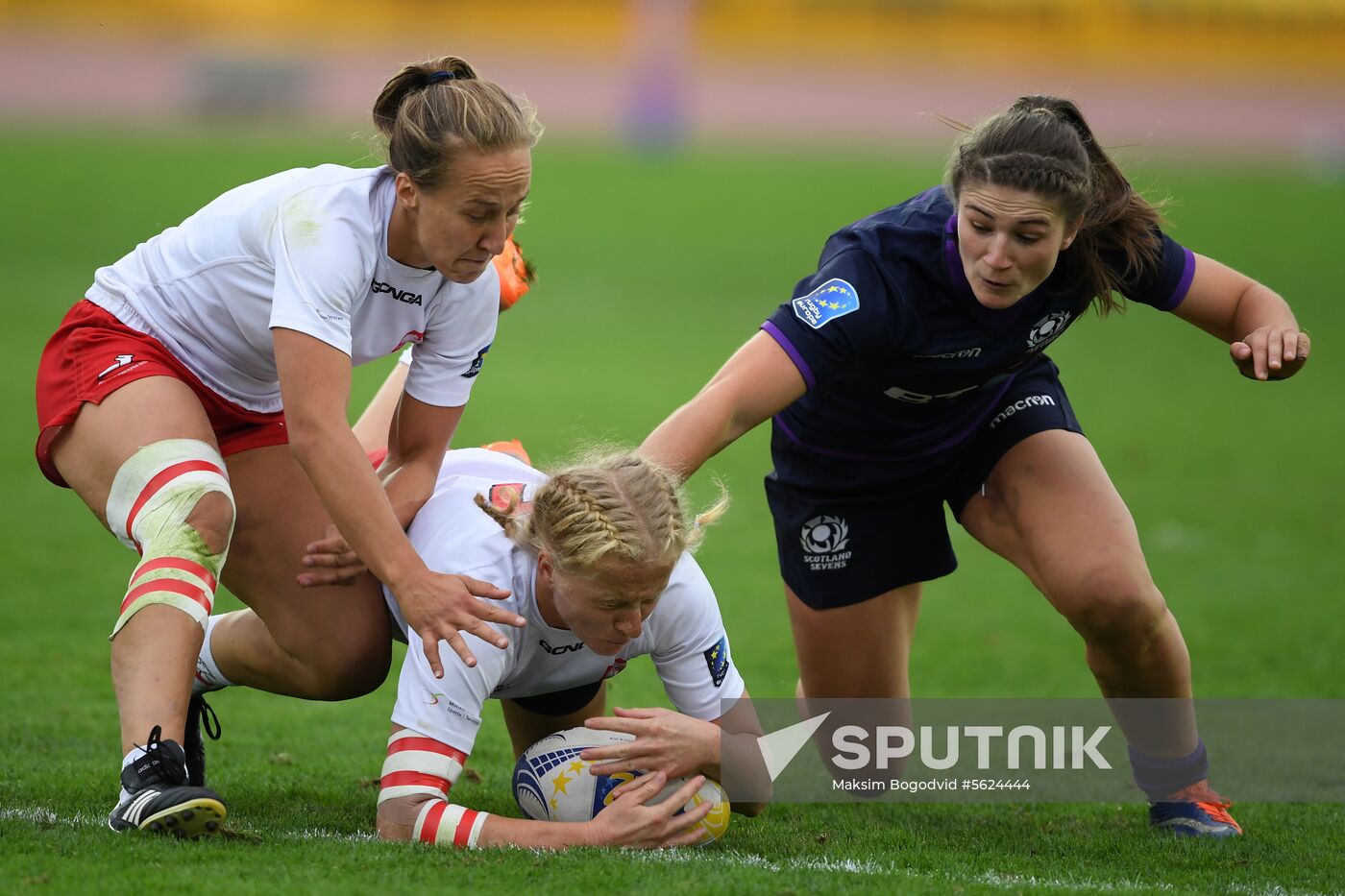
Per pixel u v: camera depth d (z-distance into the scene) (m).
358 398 41.78
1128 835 14.57
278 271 12.53
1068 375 51.94
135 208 75.69
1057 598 14.30
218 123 126.56
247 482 14.05
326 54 143.88
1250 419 44.59
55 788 14.38
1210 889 12.45
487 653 12.43
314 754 17.05
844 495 15.73
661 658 13.29
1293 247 77.44
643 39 123.62
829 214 88.88
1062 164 12.59
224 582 14.12
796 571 16.23
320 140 109.62
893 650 16.34
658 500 11.72
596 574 11.52
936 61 160.88
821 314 13.38
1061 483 14.73
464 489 13.84
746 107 149.50
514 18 158.88
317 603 13.78
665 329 57.12
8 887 10.52
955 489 15.78
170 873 10.88
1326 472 37.28
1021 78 155.00
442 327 13.77
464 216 12.17
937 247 13.75
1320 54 163.50
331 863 11.39
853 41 163.12
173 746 11.79
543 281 67.06
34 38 135.75
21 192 78.88
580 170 106.56
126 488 12.71
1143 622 13.90
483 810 15.02
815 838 14.14
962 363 14.15
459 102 12.04
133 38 144.25
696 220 86.44
